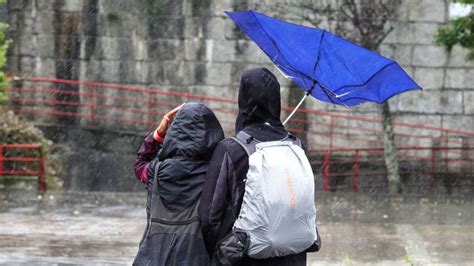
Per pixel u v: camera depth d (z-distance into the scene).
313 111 45.34
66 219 29.62
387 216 32.69
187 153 9.15
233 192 8.78
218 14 45.94
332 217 32.12
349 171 44.47
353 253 23.11
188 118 9.22
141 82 46.28
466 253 23.34
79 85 46.38
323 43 9.38
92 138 45.34
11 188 40.47
